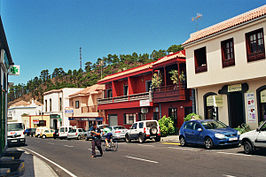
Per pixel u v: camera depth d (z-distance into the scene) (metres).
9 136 24.78
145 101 28.12
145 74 30.52
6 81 18.27
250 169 8.70
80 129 35.84
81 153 16.73
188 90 23.58
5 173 8.40
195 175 8.35
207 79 20.09
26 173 9.98
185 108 24.27
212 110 20.80
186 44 21.80
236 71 17.78
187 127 16.14
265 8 17.30
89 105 44.19
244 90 18.05
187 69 22.12
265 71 15.91
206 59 20.22
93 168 10.97
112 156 14.11
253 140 11.43
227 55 18.80
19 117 72.25
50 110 57.75
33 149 21.64
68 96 50.94
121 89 34.97
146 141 22.69
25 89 190.38
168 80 26.38
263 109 16.94
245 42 17.20
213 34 19.22
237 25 17.39
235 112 19.56
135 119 31.84
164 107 26.86
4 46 13.65
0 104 13.66
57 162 13.46
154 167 10.18
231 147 14.28
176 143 19.12
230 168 9.02
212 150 13.62
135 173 9.33
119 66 138.00
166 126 24.27
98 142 14.38
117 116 35.38
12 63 18.25
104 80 36.84
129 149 16.86
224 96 19.73
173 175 8.58
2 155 11.68
